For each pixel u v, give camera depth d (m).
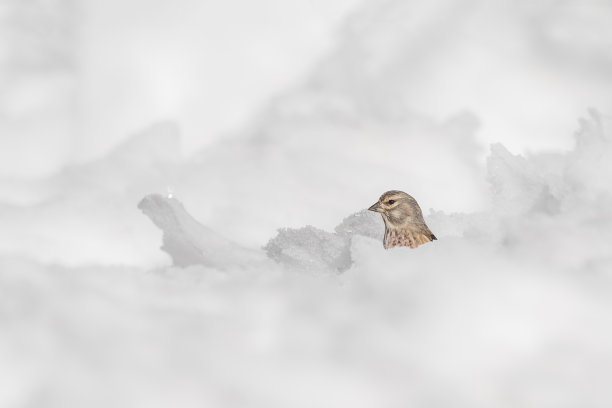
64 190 14.89
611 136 9.20
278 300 6.29
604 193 8.32
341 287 6.55
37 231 9.30
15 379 5.48
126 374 5.51
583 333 5.86
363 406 5.49
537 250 6.72
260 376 5.55
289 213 15.12
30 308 5.98
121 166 16.05
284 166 16.47
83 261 8.98
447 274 6.28
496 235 7.32
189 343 5.77
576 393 5.57
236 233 14.48
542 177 10.08
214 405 5.38
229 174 16.03
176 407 5.37
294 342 5.82
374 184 16.30
